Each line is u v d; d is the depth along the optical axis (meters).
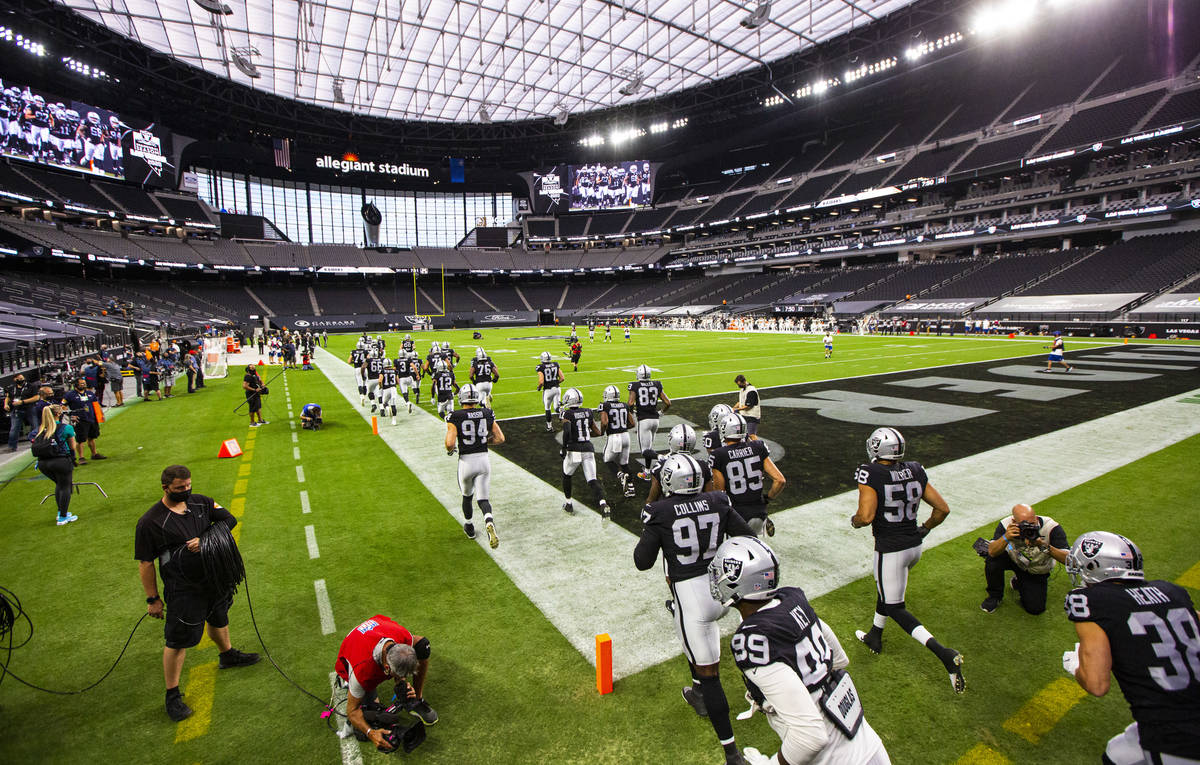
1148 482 7.95
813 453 9.93
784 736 2.43
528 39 40.00
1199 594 5.02
